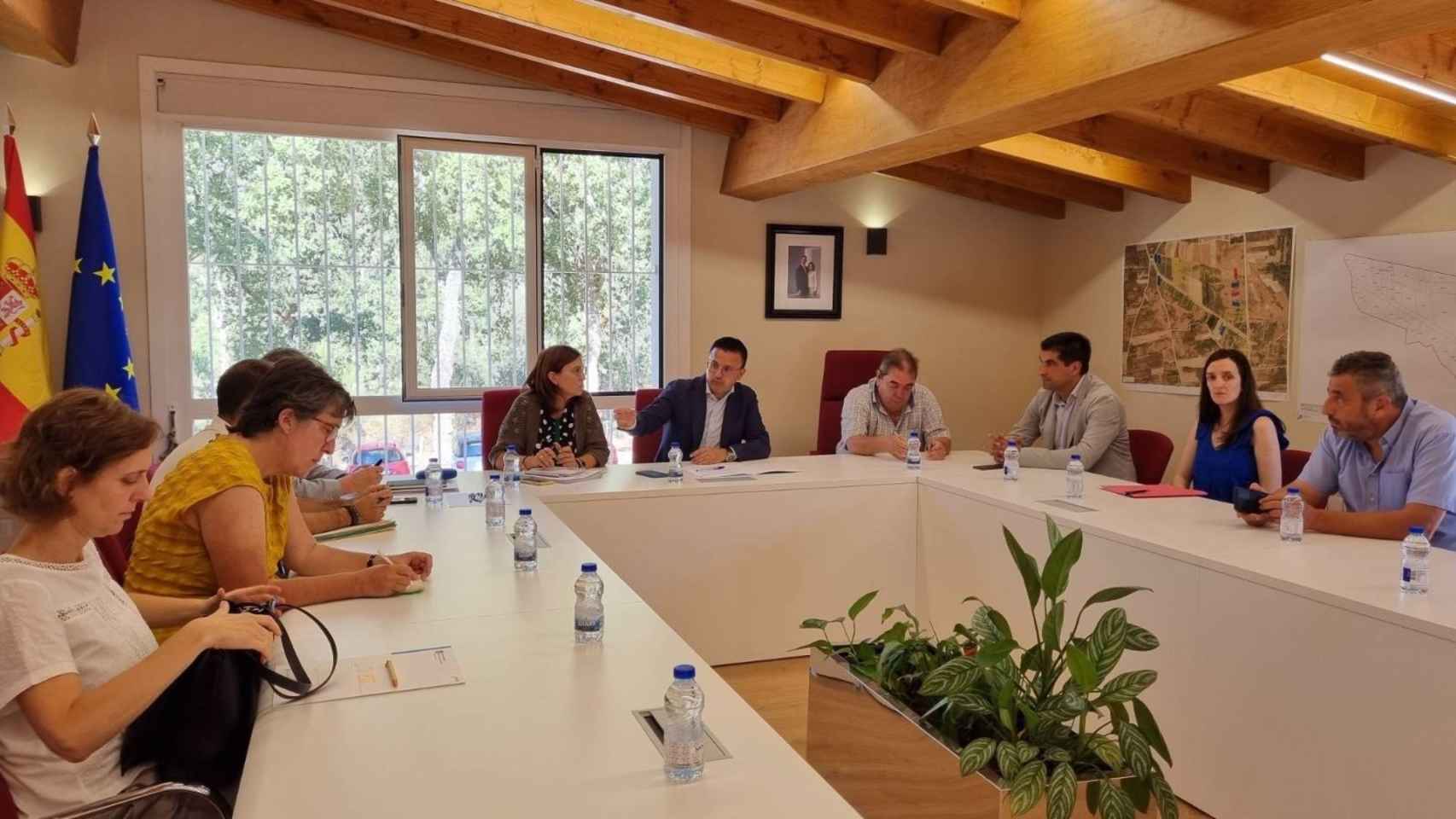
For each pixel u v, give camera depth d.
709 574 3.45
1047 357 4.09
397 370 5.11
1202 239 5.13
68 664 1.34
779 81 4.35
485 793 1.18
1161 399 5.43
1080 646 1.78
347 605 1.97
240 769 1.49
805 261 5.74
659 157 5.45
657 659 1.67
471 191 5.11
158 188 4.60
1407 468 2.66
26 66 4.38
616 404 5.46
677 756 1.21
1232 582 2.30
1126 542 2.65
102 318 4.34
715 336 5.59
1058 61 3.00
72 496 1.39
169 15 4.55
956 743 1.85
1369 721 1.99
